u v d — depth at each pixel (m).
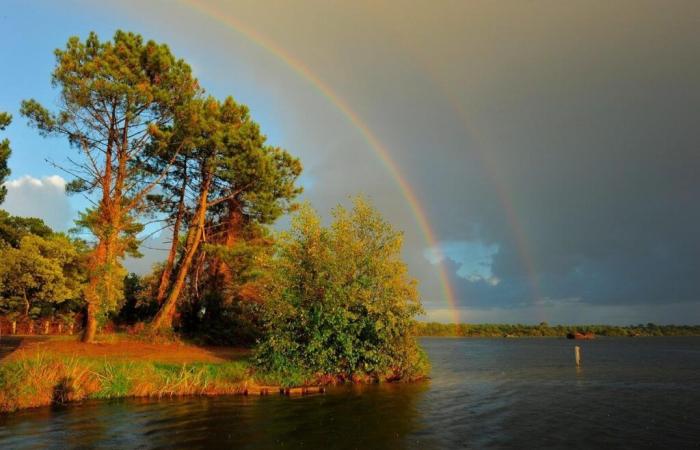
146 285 43.62
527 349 105.06
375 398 21.31
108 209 31.11
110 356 26.69
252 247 37.16
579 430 16.23
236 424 15.65
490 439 14.62
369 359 26.11
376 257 26.84
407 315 26.62
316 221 26.00
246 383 22.09
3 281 43.84
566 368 46.75
